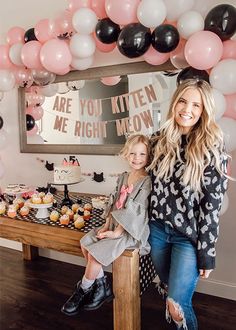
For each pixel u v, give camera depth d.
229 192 2.19
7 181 3.26
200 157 1.40
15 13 2.92
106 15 2.04
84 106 2.67
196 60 1.74
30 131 2.98
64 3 2.63
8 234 2.02
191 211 1.41
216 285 2.33
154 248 1.60
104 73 2.51
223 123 1.84
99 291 1.75
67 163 2.35
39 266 2.85
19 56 2.41
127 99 2.47
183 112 1.45
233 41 1.81
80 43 2.08
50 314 2.13
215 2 2.03
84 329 1.98
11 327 2.00
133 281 1.61
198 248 1.40
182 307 1.48
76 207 2.12
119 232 1.61
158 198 1.50
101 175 2.66
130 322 1.63
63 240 1.78
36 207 2.04
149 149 1.66
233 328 1.98
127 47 1.84
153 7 1.76
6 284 2.53
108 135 2.60
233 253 2.26
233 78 1.72
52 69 2.23
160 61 2.04
